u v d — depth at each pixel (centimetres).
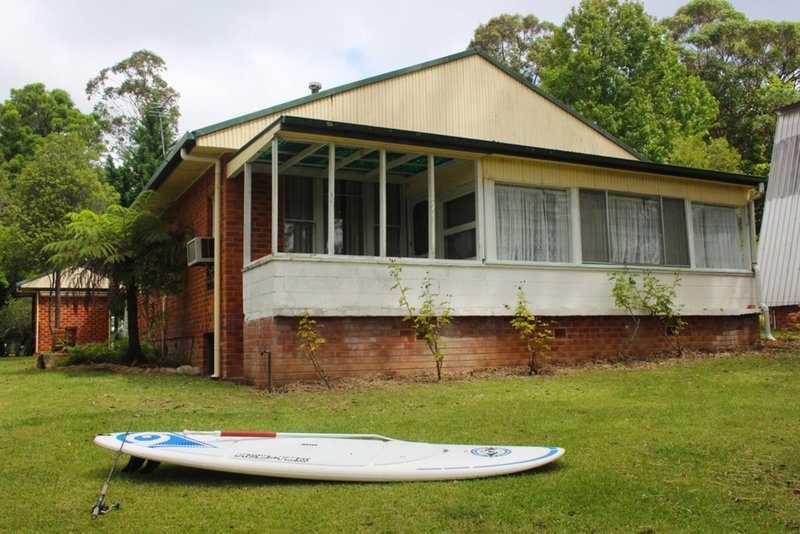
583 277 1287
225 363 1225
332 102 1322
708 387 937
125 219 1419
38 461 594
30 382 1137
